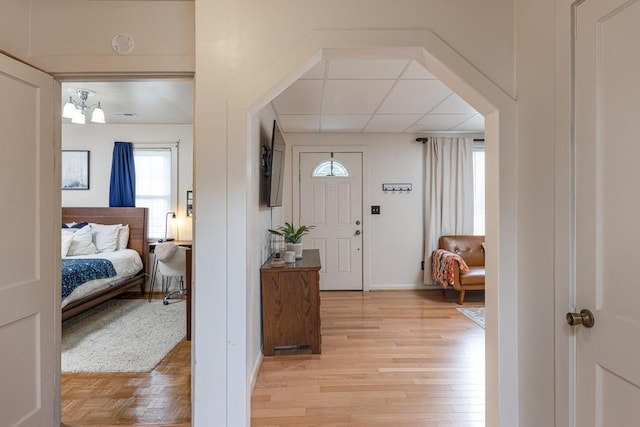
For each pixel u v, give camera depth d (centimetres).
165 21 184
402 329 355
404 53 172
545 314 145
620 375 112
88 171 521
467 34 166
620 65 112
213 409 162
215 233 163
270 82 164
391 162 515
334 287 515
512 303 165
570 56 131
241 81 164
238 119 163
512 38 166
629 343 109
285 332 295
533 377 153
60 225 195
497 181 167
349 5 165
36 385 178
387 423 203
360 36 164
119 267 439
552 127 141
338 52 170
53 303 189
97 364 279
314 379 254
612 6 114
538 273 150
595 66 121
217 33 164
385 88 319
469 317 393
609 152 117
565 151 133
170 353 301
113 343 323
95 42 183
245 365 163
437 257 482
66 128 516
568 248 132
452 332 347
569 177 132
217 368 163
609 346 116
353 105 373
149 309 433
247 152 167
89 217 508
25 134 170
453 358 288
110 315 409
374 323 373
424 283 513
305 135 513
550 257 142
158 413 213
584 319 124
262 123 313
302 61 164
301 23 165
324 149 513
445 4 166
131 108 436
